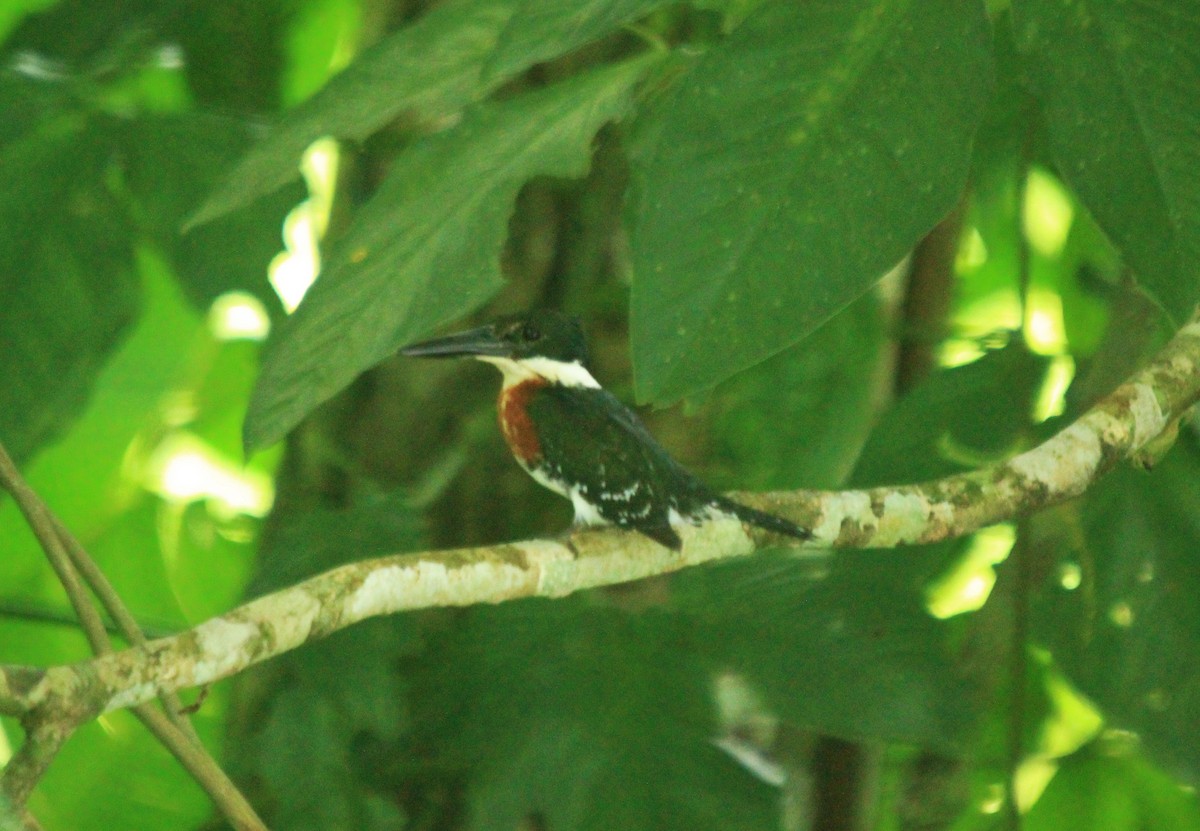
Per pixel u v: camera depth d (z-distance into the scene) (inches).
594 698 323.3
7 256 326.6
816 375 412.8
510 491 384.2
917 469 337.1
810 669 317.7
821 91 194.4
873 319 413.1
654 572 283.0
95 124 334.0
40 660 449.1
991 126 369.7
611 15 211.8
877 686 314.3
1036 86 206.4
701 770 317.4
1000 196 442.6
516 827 316.2
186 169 333.4
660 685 323.3
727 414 414.0
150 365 470.9
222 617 212.5
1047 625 334.3
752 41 195.5
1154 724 320.5
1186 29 202.7
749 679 319.3
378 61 262.4
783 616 323.6
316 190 470.3
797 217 191.0
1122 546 327.0
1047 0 204.7
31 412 327.3
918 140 193.8
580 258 383.6
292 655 331.9
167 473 516.4
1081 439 281.0
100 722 410.9
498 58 211.6
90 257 330.3
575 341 350.6
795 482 411.5
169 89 435.8
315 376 235.5
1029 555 332.8
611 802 316.5
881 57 195.6
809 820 401.4
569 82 262.8
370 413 385.7
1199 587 322.7
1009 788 330.0
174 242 327.9
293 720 328.8
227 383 486.9
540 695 323.3
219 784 227.8
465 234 243.8
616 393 389.7
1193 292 204.5
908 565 327.3
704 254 189.9
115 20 397.1
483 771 323.0
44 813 407.5
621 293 379.6
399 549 333.4
